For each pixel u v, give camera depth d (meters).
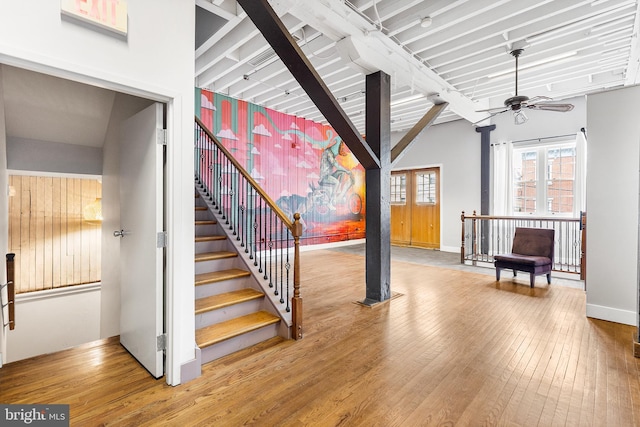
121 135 2.74
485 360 2.47
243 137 6.54
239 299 2.94
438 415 1.84
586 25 3.66
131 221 2.54
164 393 2.06
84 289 5.71
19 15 1.51
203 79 5.31
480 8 3.28
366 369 2.35
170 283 2.15
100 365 2.42
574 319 3.31
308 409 1.90
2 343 2.56
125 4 1.85
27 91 2.88
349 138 3.46
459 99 5.77
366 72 3.89
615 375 2.24
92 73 1.74
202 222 3.71
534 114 6.70
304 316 3.44
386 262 3.97
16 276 5.43
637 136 3.08
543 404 1.93
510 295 4.19
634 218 3.11
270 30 2.58
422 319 3.35
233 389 2.11
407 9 3.48
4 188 2.66
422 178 8.73
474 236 6.34
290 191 7.52
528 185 6.93
